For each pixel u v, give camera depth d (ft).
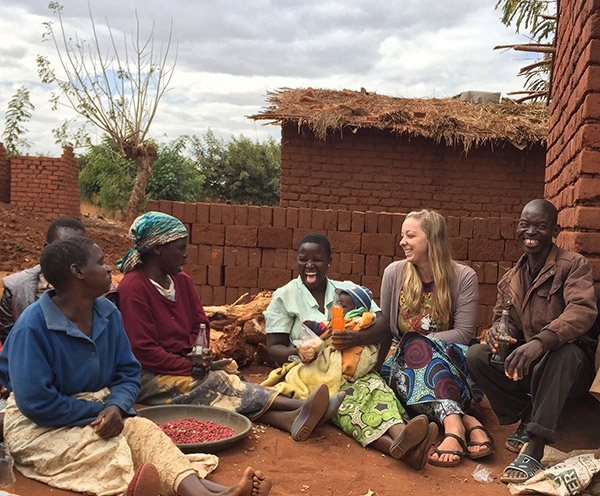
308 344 13.89
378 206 40.47
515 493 11.16
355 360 14.07
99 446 10.11
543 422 11.60
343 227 25.05
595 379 11.43
